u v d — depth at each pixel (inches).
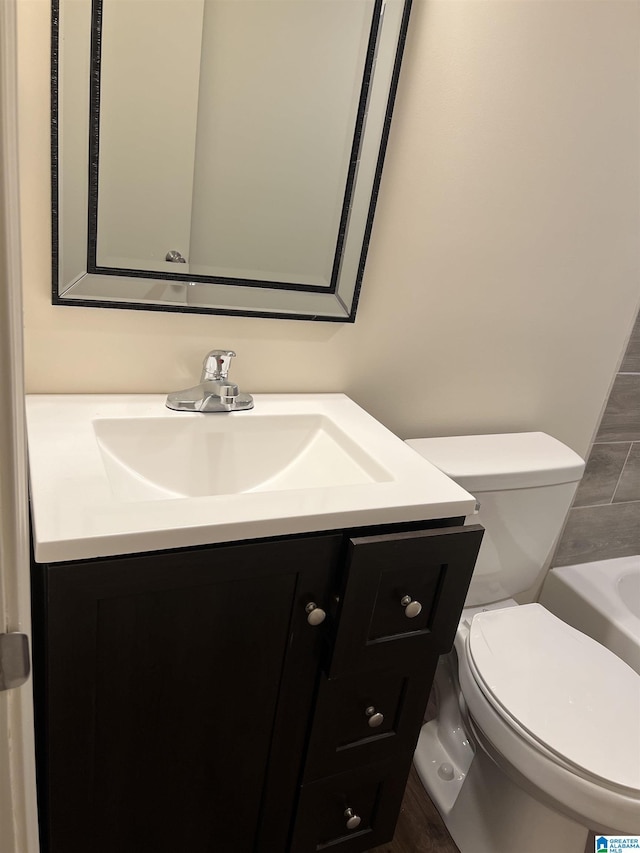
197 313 47.3
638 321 66.3
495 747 48.4
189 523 32.7
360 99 45.7
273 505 35.9
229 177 44.6
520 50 49.4
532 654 52.8
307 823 47.6
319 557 37.3
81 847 39.1
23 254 41.8
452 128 49.9
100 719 35.7
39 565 31.8
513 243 56.4
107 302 44.3
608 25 51.4
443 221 52.9
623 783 42.6
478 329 58.9
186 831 42.9
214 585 35.1
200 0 39.7
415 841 56.5
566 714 47.4
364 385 56.6
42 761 37.2
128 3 38.2
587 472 72.7
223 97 42.4
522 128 52.2
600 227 59.5
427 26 46.0
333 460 47.1
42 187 40.5
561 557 77.0
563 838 50.8
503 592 62.0
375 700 44.8
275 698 41.1
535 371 63.5
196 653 36.7
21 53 37.2
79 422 42.3
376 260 52.1
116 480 42.1
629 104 55.1
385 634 41.4
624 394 69.9
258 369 52.1
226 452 47.2
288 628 39.0
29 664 20.8
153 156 42.1
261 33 41.9
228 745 41.1
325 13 42.8
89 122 39.6
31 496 33.4
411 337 56.4
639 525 80.0
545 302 60.5
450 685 64.7
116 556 31.9
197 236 45.3
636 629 67.4
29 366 45.0
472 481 53.3
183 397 46.3
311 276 49.8
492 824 53.4
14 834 23.1
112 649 34.1
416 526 40.0
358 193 48.4
